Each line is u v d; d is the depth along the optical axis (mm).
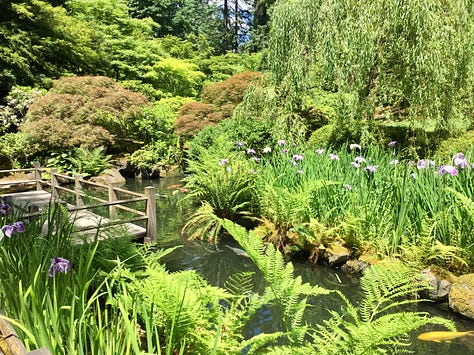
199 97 19234
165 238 5363
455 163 3691
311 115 9516
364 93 6824
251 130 8570
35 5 13445
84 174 9914
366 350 1682
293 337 2018
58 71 13891
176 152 12352
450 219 3521
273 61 7742
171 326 1868
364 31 6246
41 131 9961
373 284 2064
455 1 6137
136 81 16750
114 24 18516
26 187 8750
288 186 5168
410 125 6816
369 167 4477
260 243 2057
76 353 1521
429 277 3361
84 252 2730
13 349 1514
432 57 5906
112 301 2021
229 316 2164
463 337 2789
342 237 4402
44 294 1837
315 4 7098
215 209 5664
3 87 12055
